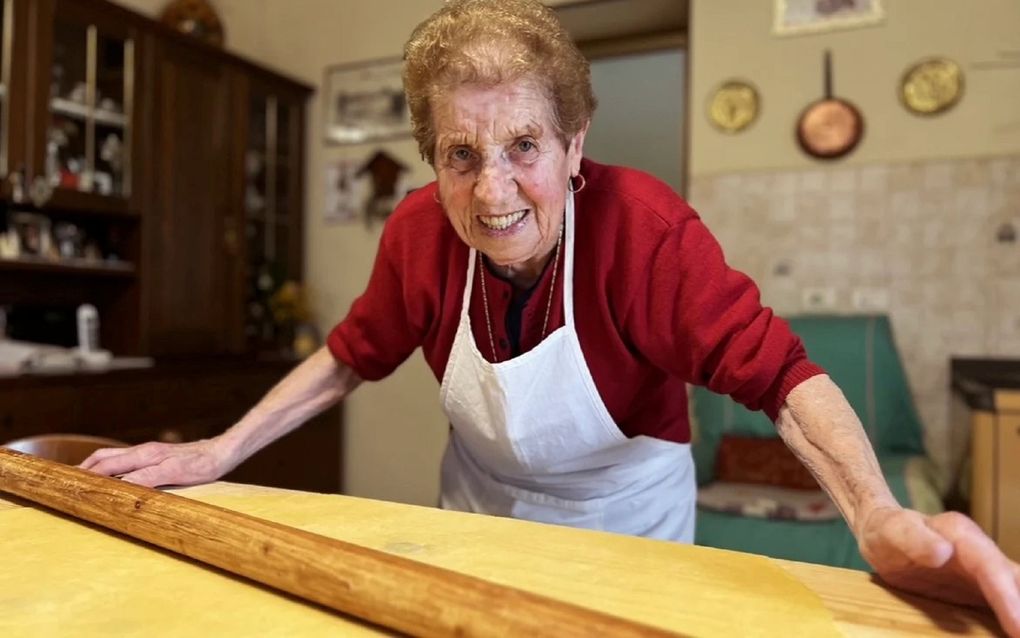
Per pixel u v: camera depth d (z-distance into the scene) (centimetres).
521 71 78
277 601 59
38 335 296
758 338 86
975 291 273
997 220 270
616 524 122
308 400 120
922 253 279
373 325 120
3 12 251
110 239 302
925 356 279
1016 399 211
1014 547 211
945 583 58
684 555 69
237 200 340
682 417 120
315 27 388
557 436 110
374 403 376
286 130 377
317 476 360
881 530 59
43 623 55
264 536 62
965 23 273
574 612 47
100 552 71
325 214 385
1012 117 268
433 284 109
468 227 87
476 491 131
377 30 375
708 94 308
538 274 101
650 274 94
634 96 461
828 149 288
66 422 247
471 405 112
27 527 79
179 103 312
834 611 57
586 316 100
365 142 376
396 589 52
